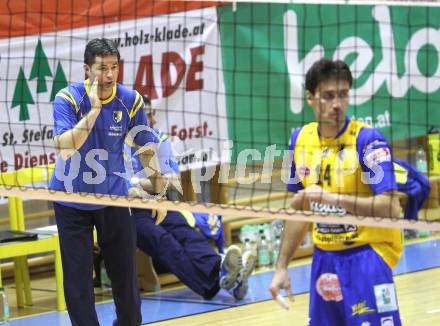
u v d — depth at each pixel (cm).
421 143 2434
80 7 1794
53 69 1766
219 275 1709
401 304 1567
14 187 1023
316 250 892
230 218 2223
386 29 2134
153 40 1888
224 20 1966
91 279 1198
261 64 2000
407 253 2136
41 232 1711
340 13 2078
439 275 1836
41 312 1647
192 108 1934
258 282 1864
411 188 899
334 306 877
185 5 1917
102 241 1201
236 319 1512
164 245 1744
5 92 1673
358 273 859
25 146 1744
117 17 1839
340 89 853
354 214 865
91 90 1131
